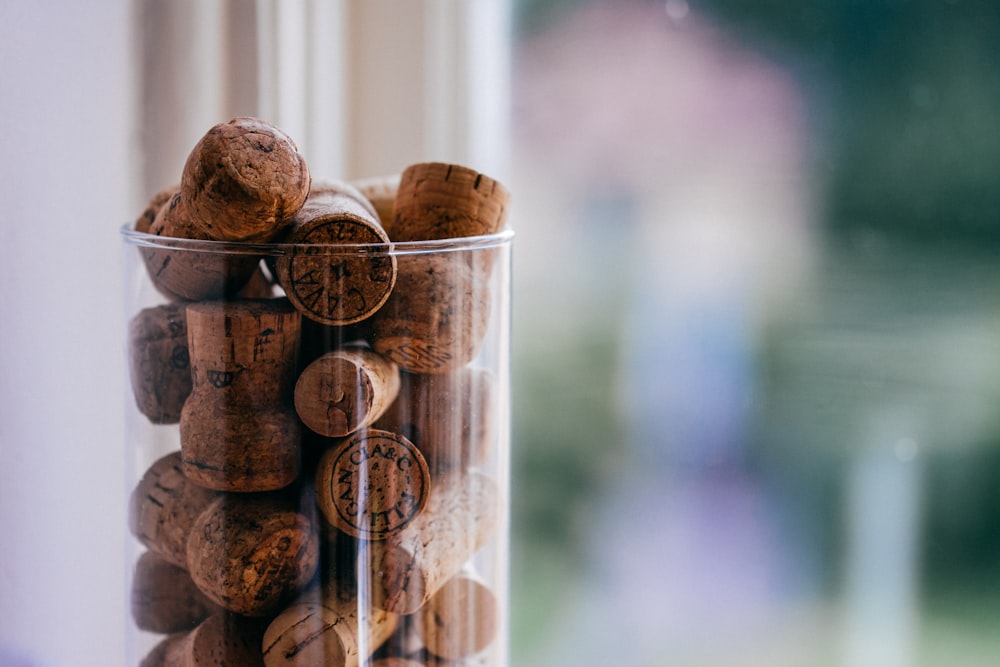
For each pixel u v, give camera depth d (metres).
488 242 0.44
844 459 0.68
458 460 0.44
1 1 0.53
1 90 0.54
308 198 0.44
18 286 0.55
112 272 0.57
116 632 0.59
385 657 0.44
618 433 0.70
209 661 0.42
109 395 0.58
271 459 0.41
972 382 0.66
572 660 0.72
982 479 0.67
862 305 0.67
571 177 0.67
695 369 0.69
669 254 0.68
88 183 0.56
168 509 0.43
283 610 0.42
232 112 0.60
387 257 0.42
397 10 0.63
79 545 0.58
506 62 0.65
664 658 0.71
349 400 0.41
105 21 0.56
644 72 0.67
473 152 0.64
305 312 0.41
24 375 0.55
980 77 0.64
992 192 0.65
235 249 0.41
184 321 0.42
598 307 0.69
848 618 0.69
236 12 0.60
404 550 0.43
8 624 0.55
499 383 0.46
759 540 0.70
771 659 0.70
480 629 0.46
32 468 0.56
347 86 0.64
